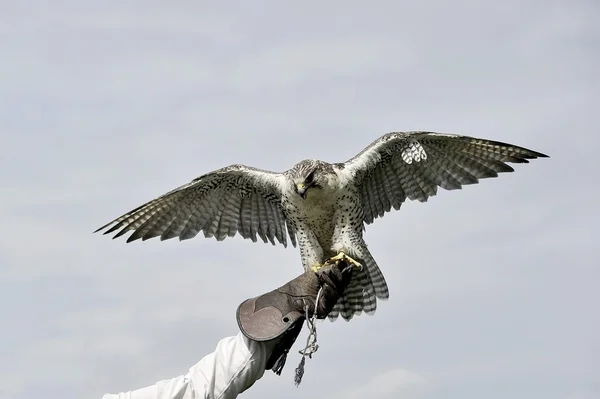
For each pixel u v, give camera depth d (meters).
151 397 6.04
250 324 6.55
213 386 6.19
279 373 6.66
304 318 6.86
